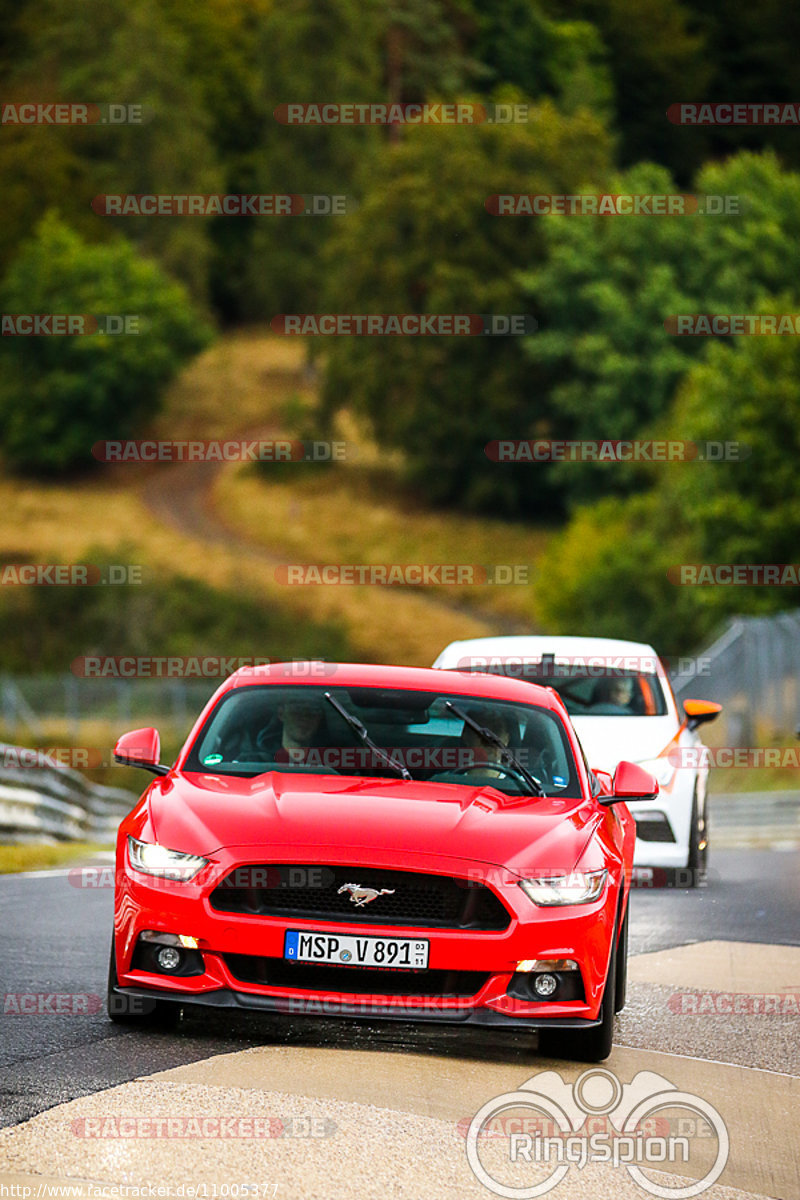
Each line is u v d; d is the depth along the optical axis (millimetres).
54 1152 17000
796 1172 18547
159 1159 16969
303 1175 16734
